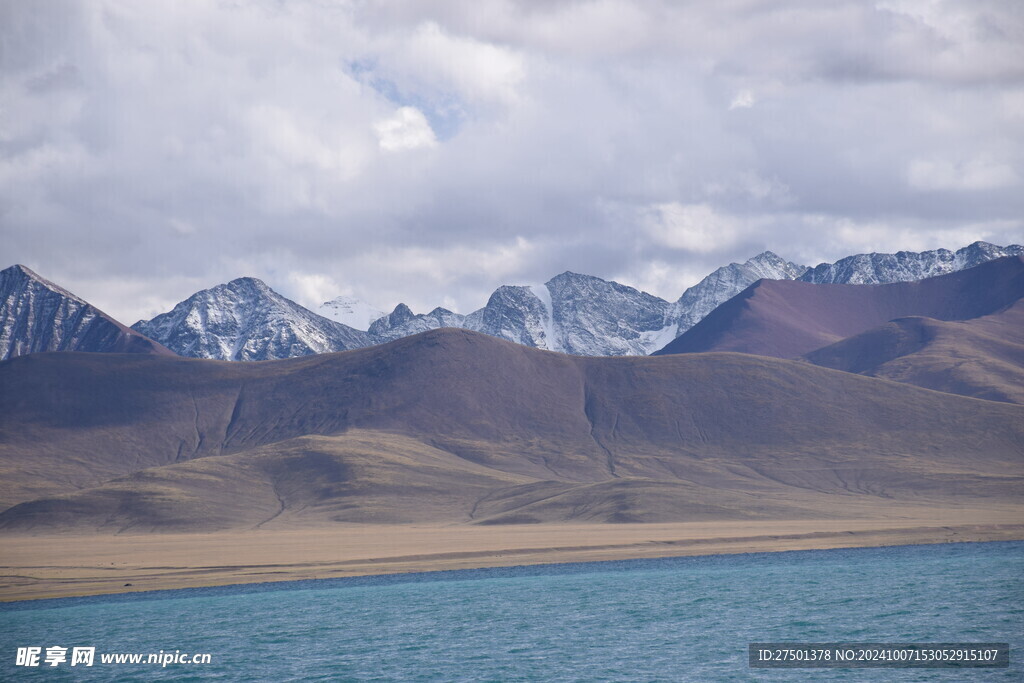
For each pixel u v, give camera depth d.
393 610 150.62
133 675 111.69
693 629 126.12
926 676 99.69
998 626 121.31
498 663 111.12
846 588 153.88
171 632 136.62
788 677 100.88
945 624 123.06
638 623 132.00
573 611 143.50
